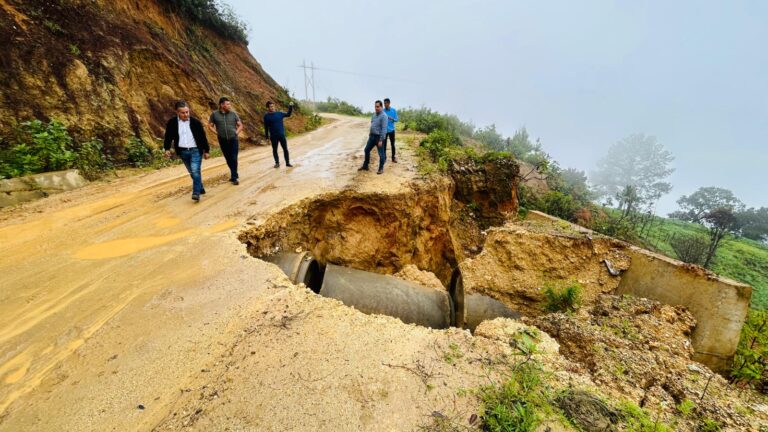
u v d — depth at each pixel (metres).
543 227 7.48
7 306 3.05
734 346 4.62
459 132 24.12
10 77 7.36
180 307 3.07
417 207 7.68
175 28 15.41
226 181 7.55
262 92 21.00
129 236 4.60
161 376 2.31
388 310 4.61
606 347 3.50
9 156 6.52
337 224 6.89
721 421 2.50
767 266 28.66
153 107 11.02
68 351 2.53
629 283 5.87
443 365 2.49
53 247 4.23
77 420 2.00
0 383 2.24
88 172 7.45
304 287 3.54
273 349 2.57
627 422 2.21
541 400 2.23
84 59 9.11
